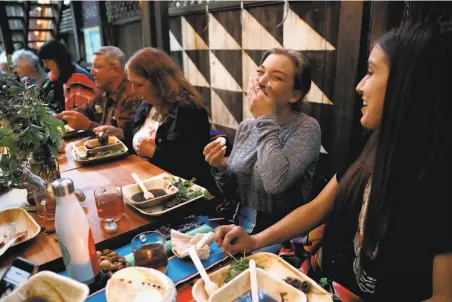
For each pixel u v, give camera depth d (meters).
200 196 1.47
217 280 0.95
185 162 2.19
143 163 1.99
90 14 5.91
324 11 2.31
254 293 0.85
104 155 2.07
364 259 0.92
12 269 0.85
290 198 1.66
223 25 3.27
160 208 1.42
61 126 1.42
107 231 1.23
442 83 0.68
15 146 1.28
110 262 1.04
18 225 1.28
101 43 5.71
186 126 2.15
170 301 0.76
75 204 0.92
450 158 0.71
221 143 1.72
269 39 2.80
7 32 6.54
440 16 0.96
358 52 2.01
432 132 0.71
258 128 1.62
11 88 1.40
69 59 3.66
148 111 2.49
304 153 1.55
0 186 1.62
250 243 1.12
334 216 1.11
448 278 0.78
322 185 1.85
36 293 0.72
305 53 2.52
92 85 3.65
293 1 2.49
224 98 3.53
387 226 0.82
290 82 1.57
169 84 2.17
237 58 3.21
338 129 2.22
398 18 1.82
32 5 6.57
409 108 0.72
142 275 0.85
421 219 0.76
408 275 0.82
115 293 0.81
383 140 0.79
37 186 1.37
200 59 3.74
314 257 1.33
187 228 1.30
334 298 1.11
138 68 2.10
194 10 3.54
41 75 4.45
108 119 2.93
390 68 0.76
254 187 1.74
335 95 2.21
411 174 0.75
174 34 4.07
